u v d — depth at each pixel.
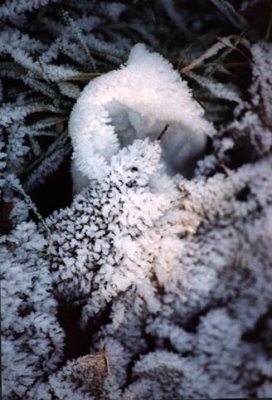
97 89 0.46
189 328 0.48
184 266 0.48
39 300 0.45
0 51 0.48
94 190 0.46
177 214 0.48
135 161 0.46
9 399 0.45
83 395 0.46
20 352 0.45
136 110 0.47
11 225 0.46
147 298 0.48
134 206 0.46
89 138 0.46
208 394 0.48
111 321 0.47
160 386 0.48
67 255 0.46
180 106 0.47
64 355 0.46
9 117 0.48
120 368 0.48
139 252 0.46
